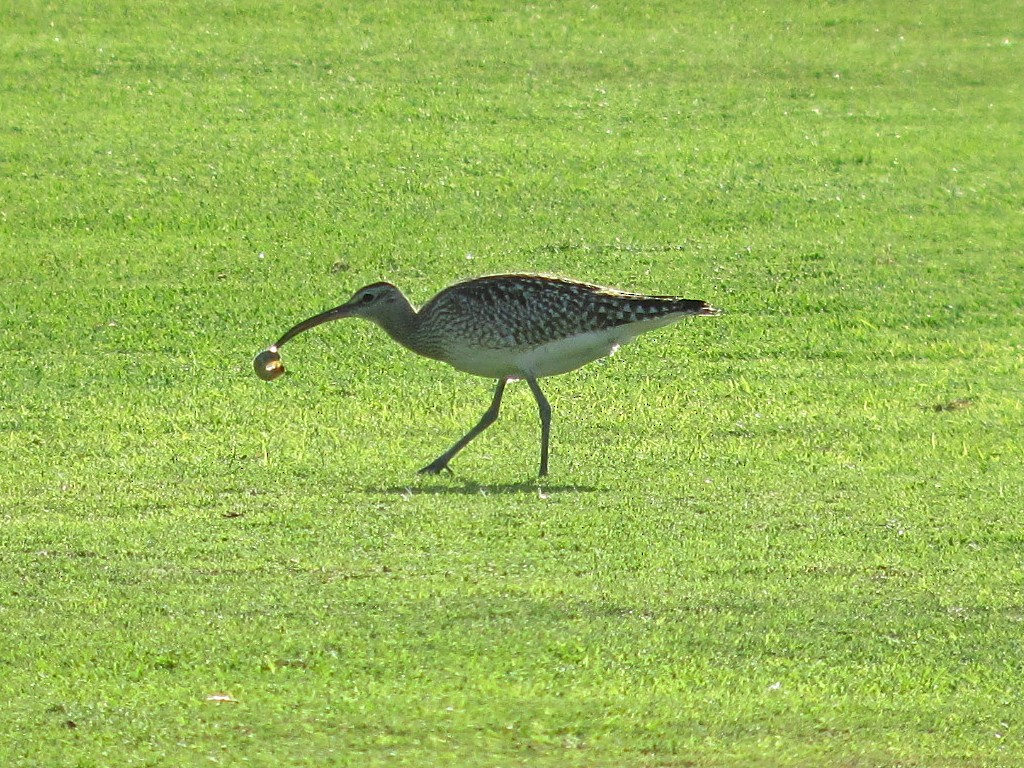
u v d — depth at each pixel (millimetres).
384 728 9188
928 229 25375
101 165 26875
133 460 15148
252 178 26609
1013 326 21406
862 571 12117
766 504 13820
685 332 20703
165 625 10789
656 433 16484
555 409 17406
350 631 10703
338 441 15984
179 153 27594
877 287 22734
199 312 21141
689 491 14219
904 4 40000
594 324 14953
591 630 10789
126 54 32906
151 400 17703
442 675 10008
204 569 11930
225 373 18891
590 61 34188
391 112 30312
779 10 38969
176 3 36500
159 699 9586
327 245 23969
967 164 28703
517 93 31891
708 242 24531
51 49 32906
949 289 22656
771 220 25641
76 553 12281
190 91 31047
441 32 35531
